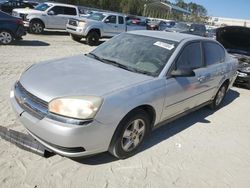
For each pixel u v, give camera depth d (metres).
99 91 3.36
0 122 4.37
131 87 3.60
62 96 3.21
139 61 4.32
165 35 4.93
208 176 3.82
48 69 3.93
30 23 15.91
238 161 4.32
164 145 4.42
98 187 3.29
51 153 3.70
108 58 4.50
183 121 5.50
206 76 5.15
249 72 8.80
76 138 3.12
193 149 4.45
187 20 74.56
